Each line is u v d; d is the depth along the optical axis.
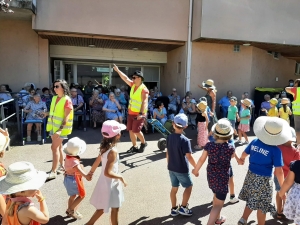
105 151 3.01
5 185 2.17
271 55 12.00
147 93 6.06
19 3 7.82
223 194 3.12
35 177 2.26
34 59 9.98
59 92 4.57
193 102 9.37
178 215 3.68
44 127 6.91
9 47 9.78
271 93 10.66
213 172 3.16
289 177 2.80
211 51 10.40
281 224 3.52
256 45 10.58
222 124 3.17
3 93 8.90
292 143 3.46
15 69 9.92
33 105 6.98
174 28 9.84
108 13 9.13
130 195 4.25
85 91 11.70
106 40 10.04
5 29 9.66
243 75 10.90
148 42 10.05
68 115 4.58
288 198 2.89
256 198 3.15
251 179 3.20
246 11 9.51
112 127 3.01
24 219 2.20
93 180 4.79
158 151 6.52
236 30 9.51
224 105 9.96
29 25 9.78
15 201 2.24
